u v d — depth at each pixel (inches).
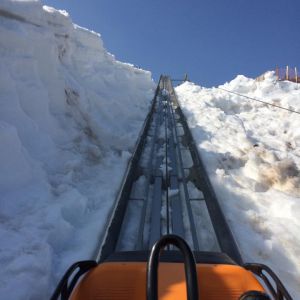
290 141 421.7
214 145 366.9
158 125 460.1
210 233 209.3
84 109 331.3
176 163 316.2
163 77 1077.1
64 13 383.6
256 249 184.2
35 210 184.9
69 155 262.1
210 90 789.2
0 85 229.8
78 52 432.5
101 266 114.0
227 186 263.6
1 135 195.9
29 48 272.4
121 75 577.3
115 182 259.1
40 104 263.1
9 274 135.3
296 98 630.5
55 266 155.3
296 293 153.9
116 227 189.2
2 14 270.5
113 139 339.9
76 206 207.2
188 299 85.7
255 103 645.3
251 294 85.5
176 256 122.3
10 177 195.6
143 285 103.5
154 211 225.0
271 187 269.6
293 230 205.8
